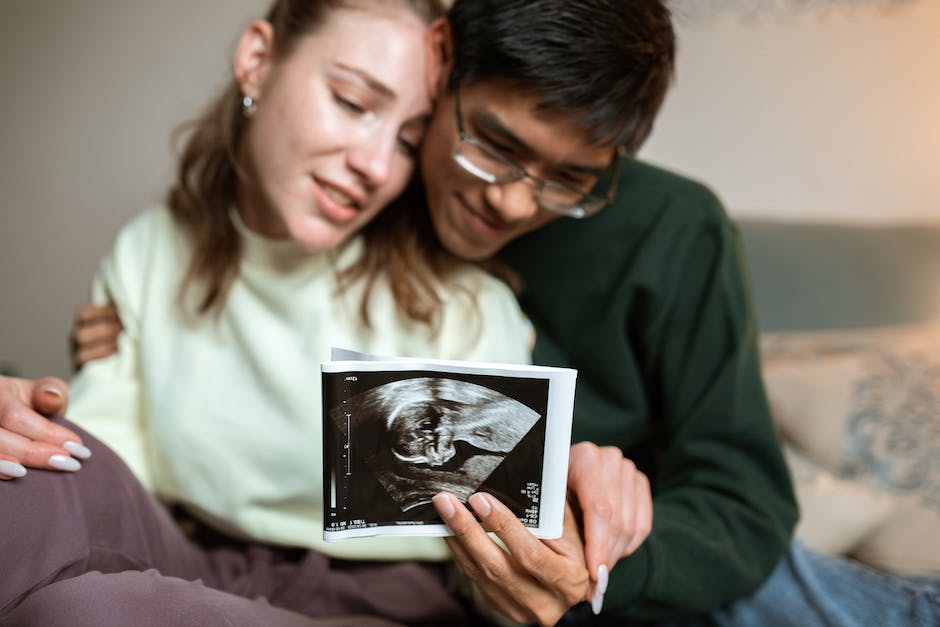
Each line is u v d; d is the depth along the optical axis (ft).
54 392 2.78
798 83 6.09
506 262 3.92
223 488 3.36
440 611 3.25
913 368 5.19
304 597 3.16
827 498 4.46
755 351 3.80
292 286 3.39
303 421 3.30
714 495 3.41
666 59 3.07
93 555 2.62
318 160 2.98
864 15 6.05
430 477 2.25
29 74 5.69
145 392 3.54
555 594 2.38
